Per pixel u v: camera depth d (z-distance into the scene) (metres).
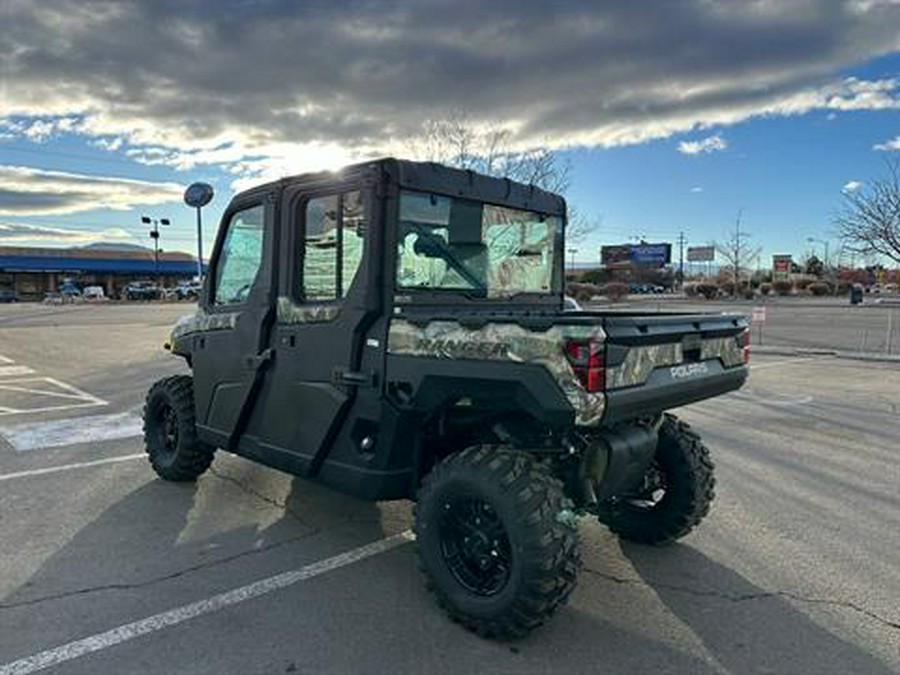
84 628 3.32
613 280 74.31
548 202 4.77
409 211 3.87
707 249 79.56
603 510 4.59
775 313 35.28
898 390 11.25
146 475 5.93
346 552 4.29
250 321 4.57
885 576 4.00
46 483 5.70
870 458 6.69
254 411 4.66
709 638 3.30
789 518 4.98
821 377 12.95
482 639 3.27
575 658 3.11
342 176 3.91
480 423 3.79
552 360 3.04
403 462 3.87
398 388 3.71
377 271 3.77
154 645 3.18
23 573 3.93
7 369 13.27
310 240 4.18
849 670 3.03
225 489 5.54
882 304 44.66
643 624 3.43
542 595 3.11
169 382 5.66
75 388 10.89
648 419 4.03
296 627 3.35
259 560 4.16
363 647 3.18
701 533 4.69
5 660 3.03
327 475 4.11
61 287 74.00
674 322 3.47
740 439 7.53
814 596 3.74
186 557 4.19
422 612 3.53
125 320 29.73
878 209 21.62
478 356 3.29
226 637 3.25
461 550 3.47
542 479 3.23
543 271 4.83
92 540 4.45
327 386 4.03
